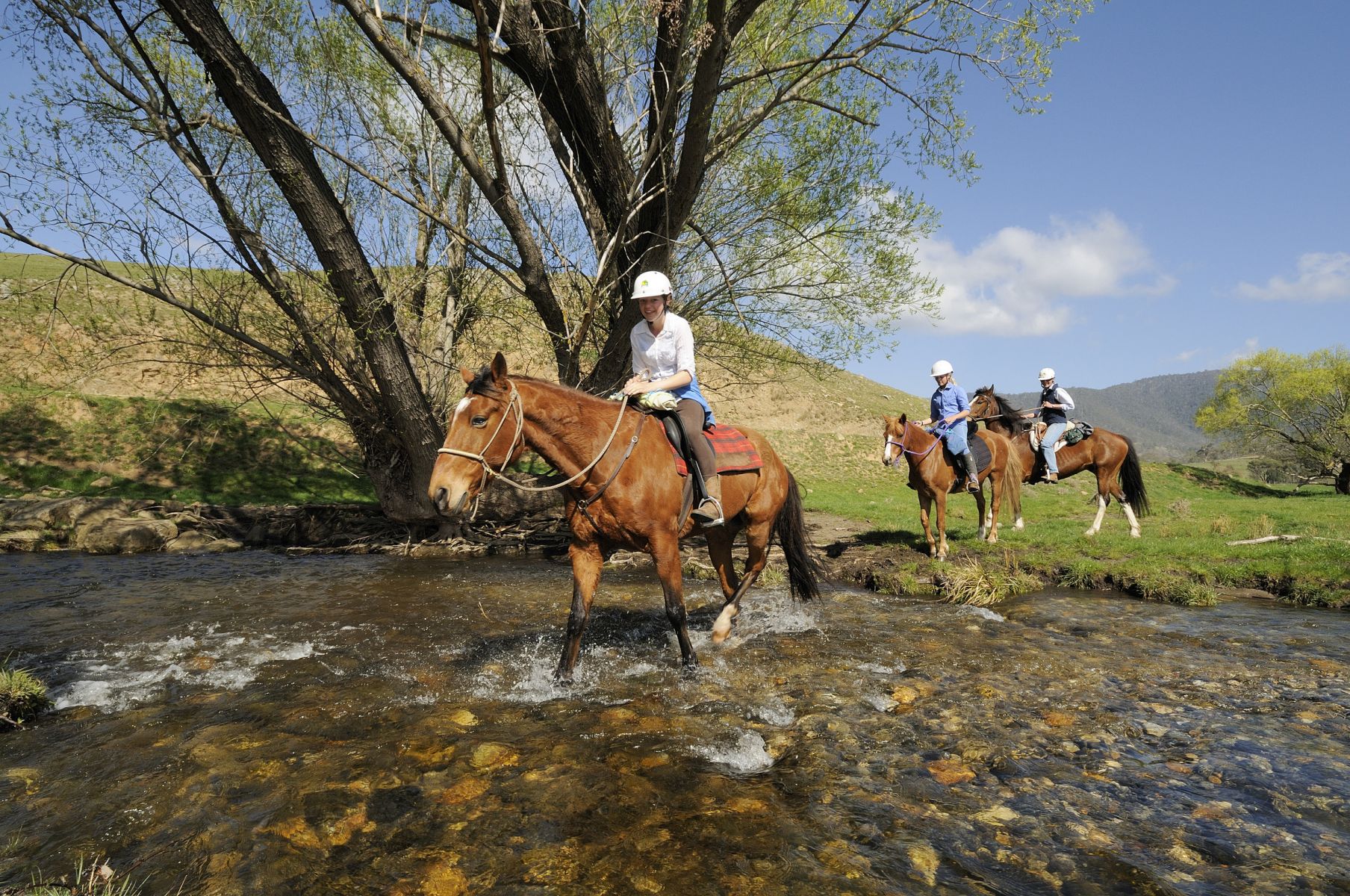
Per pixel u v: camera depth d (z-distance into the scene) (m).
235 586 9.38
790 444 26.89
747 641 6.61
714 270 11.55
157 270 9.84
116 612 7.82
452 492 4.44
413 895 2.83
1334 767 3.96
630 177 10.41
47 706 4.84
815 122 10.88
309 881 2.91
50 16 8.54
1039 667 5.79
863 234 10.93
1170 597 8.70
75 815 3.40
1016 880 2.92
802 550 7.01
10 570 10.22
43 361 19.25
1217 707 4.89
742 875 2.94
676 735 4.31
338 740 4.24
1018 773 3.88
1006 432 13.29
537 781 3.71
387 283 11.00
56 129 8.79
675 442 5.41
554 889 2.86
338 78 10.80
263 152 9.03
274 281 10.16
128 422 17.78
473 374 4.87
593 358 12.89
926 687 5.24
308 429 19.56
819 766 3.92
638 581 10.07
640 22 10.09
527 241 10.10
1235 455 45.34
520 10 8.92
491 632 6.98
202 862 3.04
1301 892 2.83
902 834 3.26
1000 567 10.09
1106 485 12.71
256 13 10.45
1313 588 8.56
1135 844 3.19
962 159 9.98
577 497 5.16
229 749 4.09
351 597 8.66
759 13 10.59
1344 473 30.39
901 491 23.58
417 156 11.72
